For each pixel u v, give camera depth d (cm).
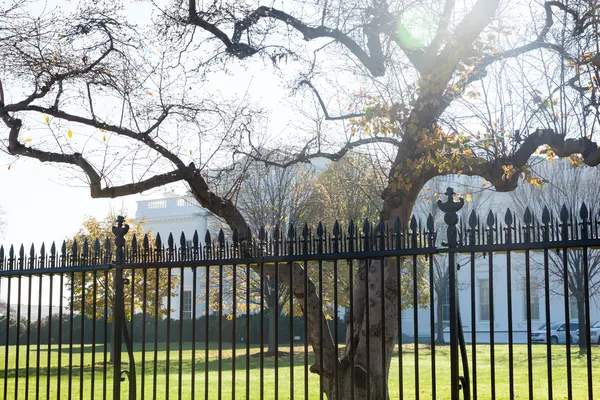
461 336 623
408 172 786
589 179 2569
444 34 807
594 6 710
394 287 812
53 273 738
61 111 870
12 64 880
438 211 3003
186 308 3894
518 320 3666
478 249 546
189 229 4353
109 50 881
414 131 773
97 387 1438
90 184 852
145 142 859
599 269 2542
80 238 2494
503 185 786
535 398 1230
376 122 811
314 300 816
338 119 913
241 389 1418
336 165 2314
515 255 3525
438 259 3341
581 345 2202
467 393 611
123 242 701
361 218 2258
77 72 869
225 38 897
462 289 3791
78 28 884
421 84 781
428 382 1523
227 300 2978
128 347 693
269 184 2522
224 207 870
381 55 860
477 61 775
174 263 664
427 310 3984
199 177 862
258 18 898
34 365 2131
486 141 767
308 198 2464
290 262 618
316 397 1278
